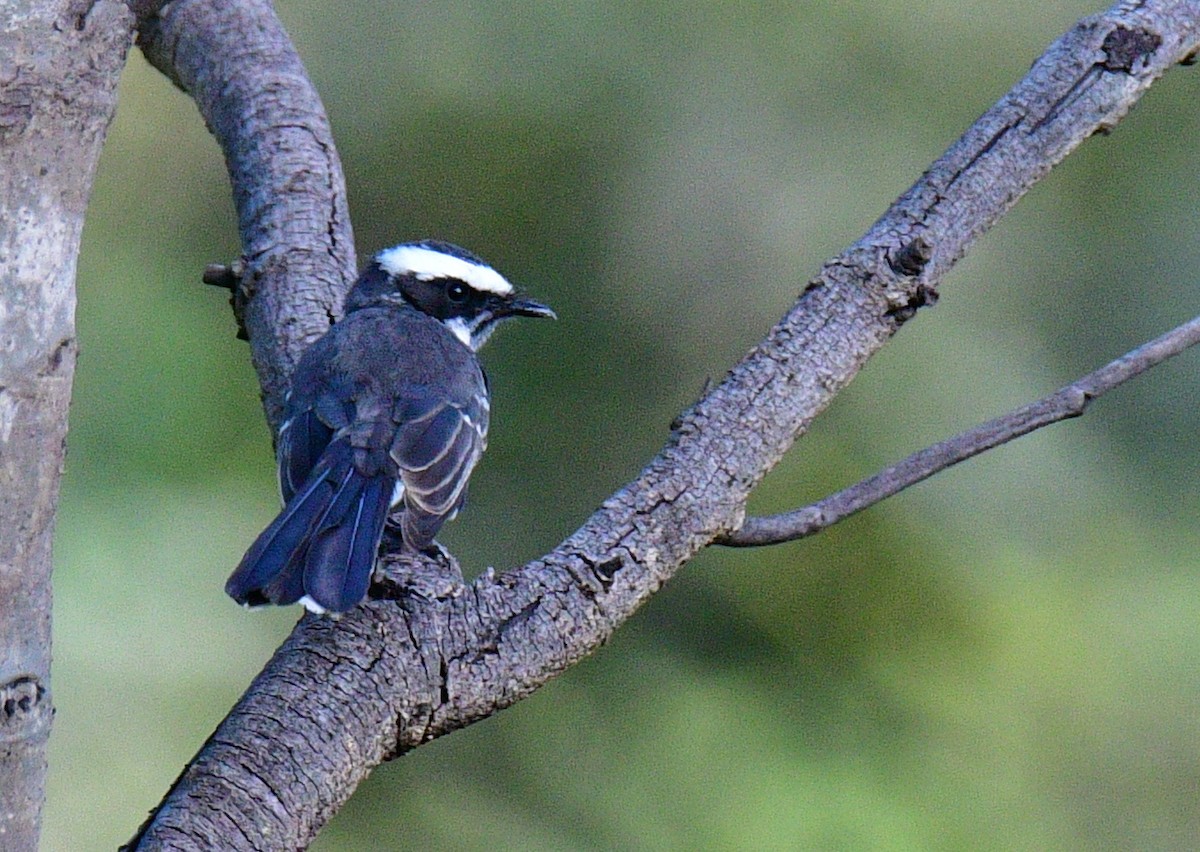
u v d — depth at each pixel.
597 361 14.77
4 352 4.44
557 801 13.09
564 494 14.30
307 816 5.25
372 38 15.27
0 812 4.54
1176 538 14.80
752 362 6.59
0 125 4.37
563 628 5.80
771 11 15.47
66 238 4.54
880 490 6.44
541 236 15.05
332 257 8.12
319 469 7.05
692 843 12.84
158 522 12.96
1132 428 15.35
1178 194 15.79
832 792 13.05
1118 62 7.14
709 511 6.19
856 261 6.80
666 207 15.21
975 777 13.21
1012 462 14.88
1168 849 13.12
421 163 15.08
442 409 7.56
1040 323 15.59
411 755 13.14
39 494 4.54
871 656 13.85
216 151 15.41
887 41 15.54
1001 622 13.89
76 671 12.52
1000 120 7.12
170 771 12.46
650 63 15.38
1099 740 13.47
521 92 15.23
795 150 15.36
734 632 13.97
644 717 13.50
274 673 5.55
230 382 13.66
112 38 4.54
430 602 5.74
